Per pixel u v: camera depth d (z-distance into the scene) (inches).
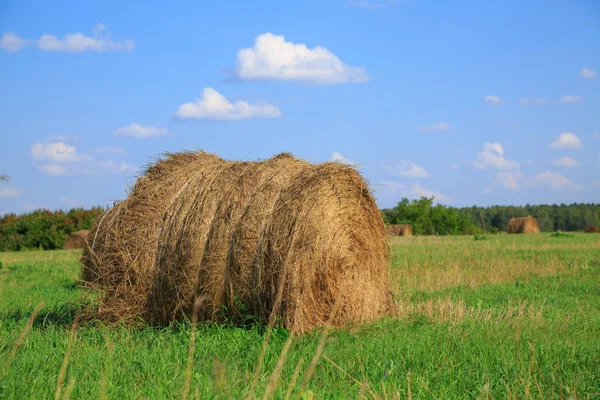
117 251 364.2
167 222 354.9
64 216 1771.7
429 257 839.1
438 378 232.2
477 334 304.8
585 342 299.6
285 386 215.9
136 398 199.9
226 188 348.8
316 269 331.9
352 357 257.9
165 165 388.2
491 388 223.0
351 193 358.6
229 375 223.8
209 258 336.5
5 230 1723.7
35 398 197.3
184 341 300.8
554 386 226.2
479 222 3297.2
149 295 356.8
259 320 329.1
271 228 325.7
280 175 346.6
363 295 364.8
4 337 298.8
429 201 2333.9
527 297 490.0
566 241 1322.6
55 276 695.7
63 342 291.0
